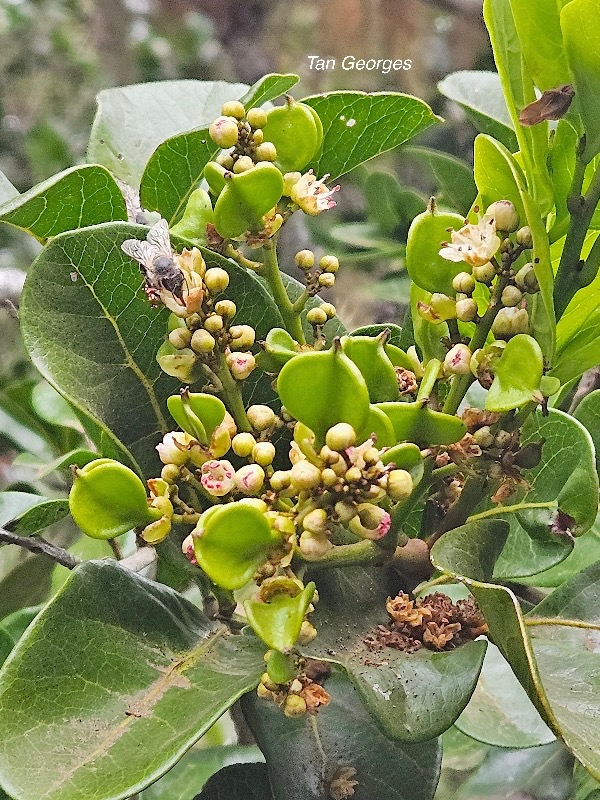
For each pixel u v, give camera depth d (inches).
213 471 4.8
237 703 10.1
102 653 5.1
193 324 5.1
